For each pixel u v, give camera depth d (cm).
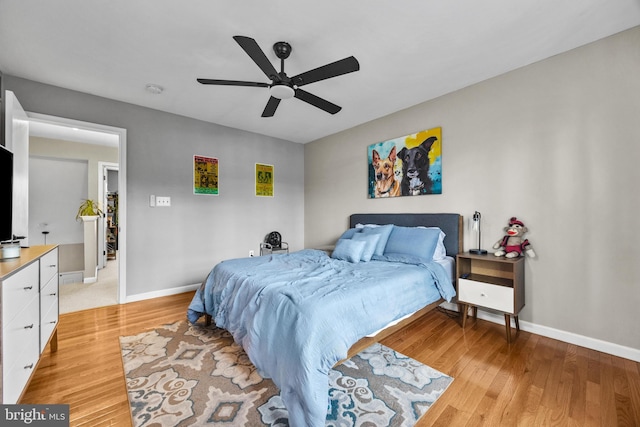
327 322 140
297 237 486
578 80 211
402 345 213
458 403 147
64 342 216
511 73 246
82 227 441
